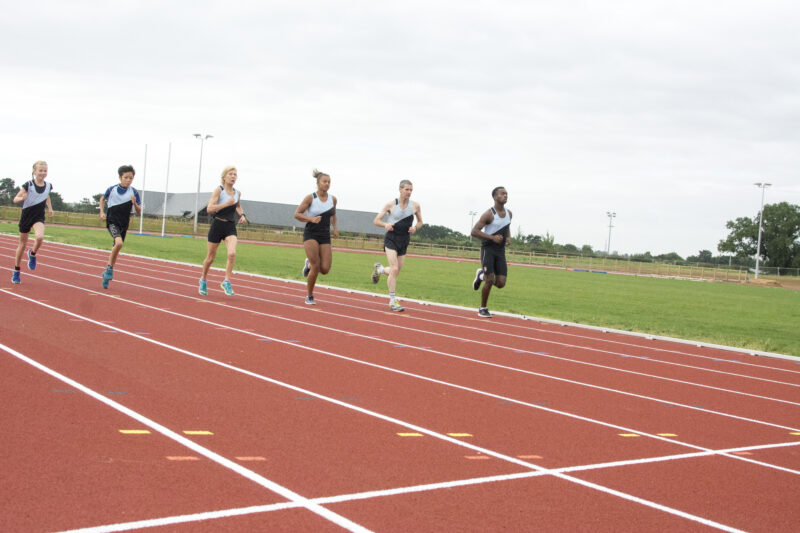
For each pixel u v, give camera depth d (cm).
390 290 1182
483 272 1212
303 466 378
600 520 333
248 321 909
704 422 554
